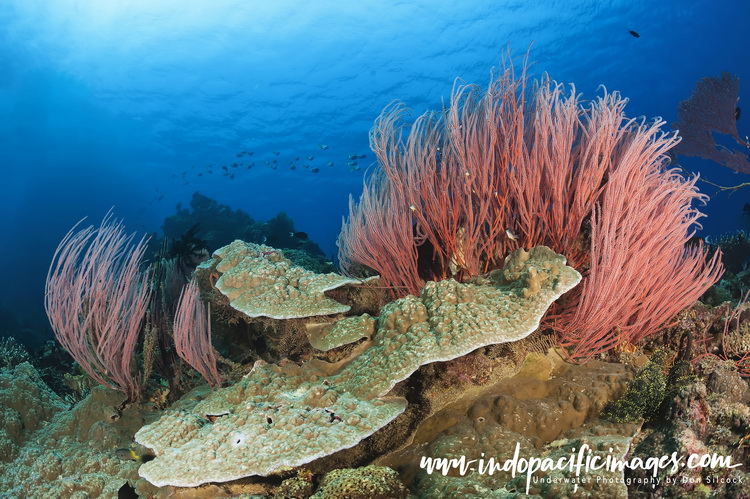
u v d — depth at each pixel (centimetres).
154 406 405
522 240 371
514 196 356
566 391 290
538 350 320
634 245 311
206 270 430
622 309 317
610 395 282
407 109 407
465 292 300
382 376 276
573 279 293
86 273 409
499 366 308
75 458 339
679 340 336
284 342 371
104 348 390
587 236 349
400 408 272
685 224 319
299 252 811
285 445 246
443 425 287
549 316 321
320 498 226
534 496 213
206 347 390
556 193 338
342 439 246
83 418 380
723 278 688
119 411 383
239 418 268
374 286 387
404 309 300
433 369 304
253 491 263
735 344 321
